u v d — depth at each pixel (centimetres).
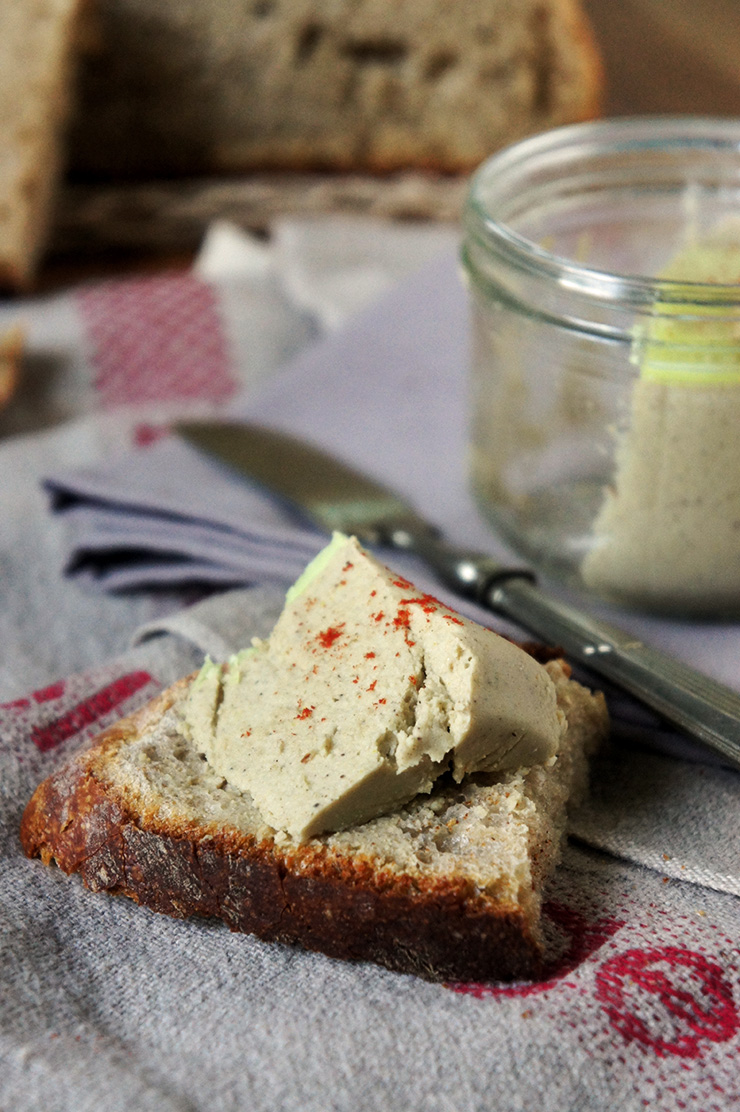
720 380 37
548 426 40
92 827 34
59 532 46
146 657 39
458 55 70
